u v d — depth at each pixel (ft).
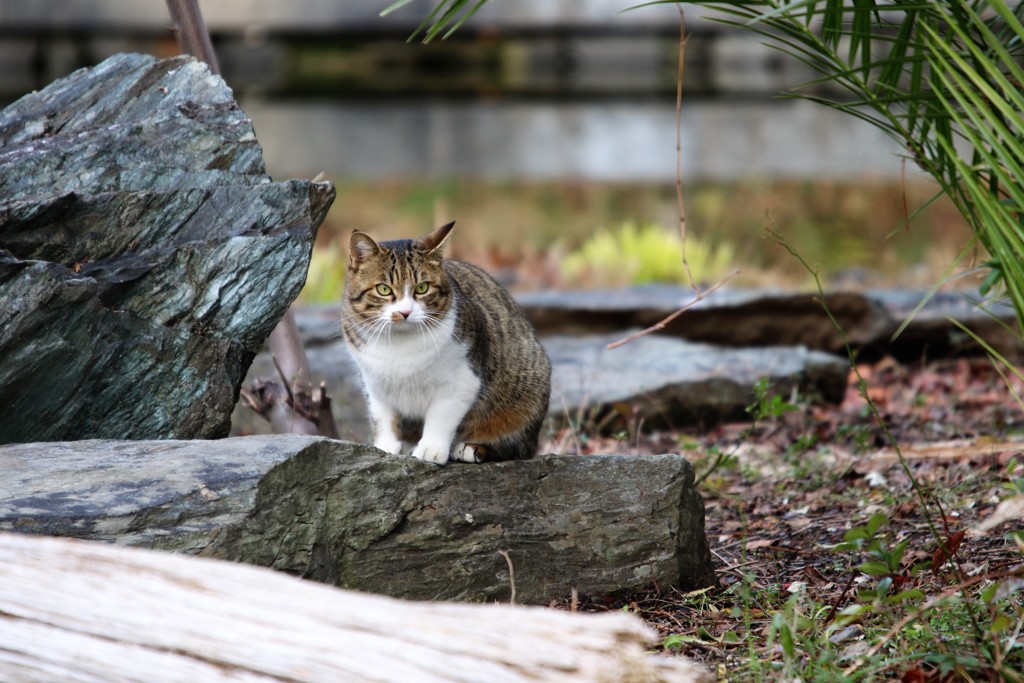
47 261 23.02
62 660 15.05
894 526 27.55
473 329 25.95
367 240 25.54
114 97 27.12
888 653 18.76
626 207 94.17
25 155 25.07
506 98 95.81
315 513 20.44
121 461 19.58
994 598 18.16
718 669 18.98
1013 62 16.81
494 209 93.91
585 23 93.20
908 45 20.45
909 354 51.31
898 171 93.97
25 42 86.38
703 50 95.45
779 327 51.21
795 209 91.81
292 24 89.51
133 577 15.33
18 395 22.18
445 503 22.65
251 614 14.96
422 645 14.62
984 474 30.58
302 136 93.15
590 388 43.88
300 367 32.22
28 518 17.26
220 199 25.38
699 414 44.32
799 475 34.14
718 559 27.22
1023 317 16.58
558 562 23.61
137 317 23.77
